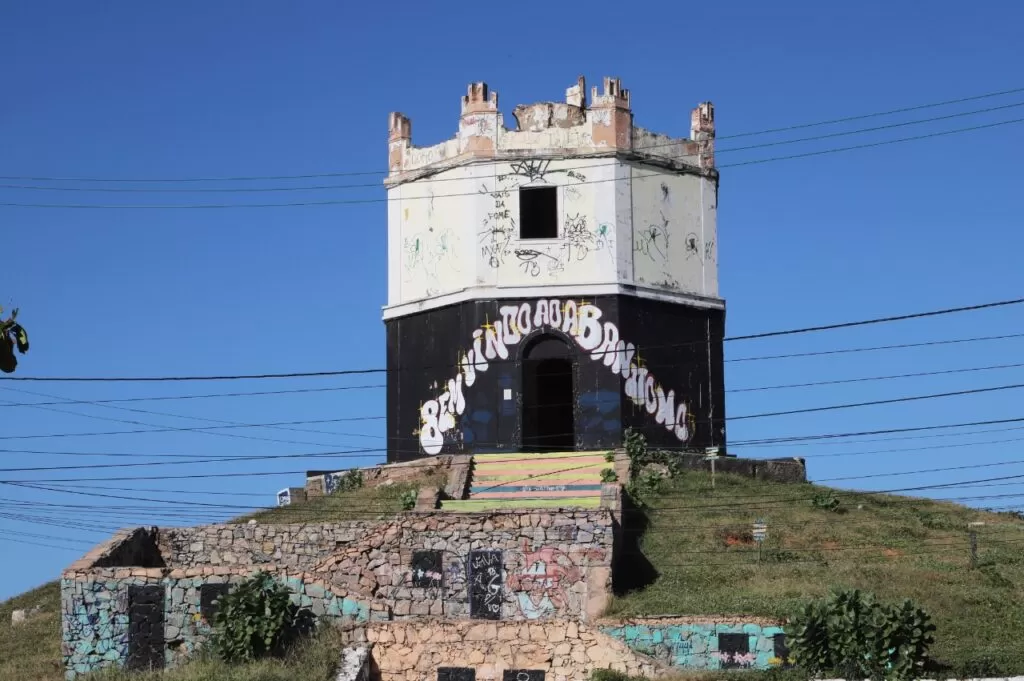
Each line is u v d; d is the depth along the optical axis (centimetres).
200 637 3538
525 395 4772
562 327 4775
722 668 3341
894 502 4581
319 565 3706
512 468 4512
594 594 3606
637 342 4800
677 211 4978
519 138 4866
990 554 4091
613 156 4828
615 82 4881
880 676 3198
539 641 3391
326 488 4744
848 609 3269
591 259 4797
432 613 3662
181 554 4025
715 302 5000
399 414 4959
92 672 3503
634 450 4556
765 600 3538
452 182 4909
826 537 4153
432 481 4478
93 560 3709
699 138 5066
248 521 4384
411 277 4997
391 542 3712
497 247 4825
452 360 4841
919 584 3775
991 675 3219
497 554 3678
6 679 3616
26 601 4478
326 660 3366
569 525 3669
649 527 4184
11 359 1795
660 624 3394
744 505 4362
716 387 4972
